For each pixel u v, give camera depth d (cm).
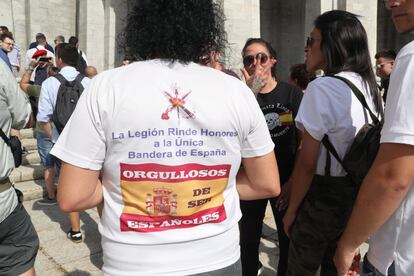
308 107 247
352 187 244
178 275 153
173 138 151
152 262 153
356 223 164
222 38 176
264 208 341
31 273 291
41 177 720
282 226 345
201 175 157
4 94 263
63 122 487
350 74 252
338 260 181
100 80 156
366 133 230
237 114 161
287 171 341
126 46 170
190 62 166
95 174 155
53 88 519
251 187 179
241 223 339
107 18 1386
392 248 166
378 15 2036
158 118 149
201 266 156
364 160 228
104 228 160
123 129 149
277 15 1864
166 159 150
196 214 157
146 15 163
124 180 153
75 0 1434
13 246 279
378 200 153
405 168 145
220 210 163
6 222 267
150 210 153
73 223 490
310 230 256
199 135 154
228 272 162
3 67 267
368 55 260
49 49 1017
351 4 1472
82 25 1394
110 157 152
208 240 159
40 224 550
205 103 155
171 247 154
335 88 241
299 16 1867
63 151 152
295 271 271
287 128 337
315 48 276
